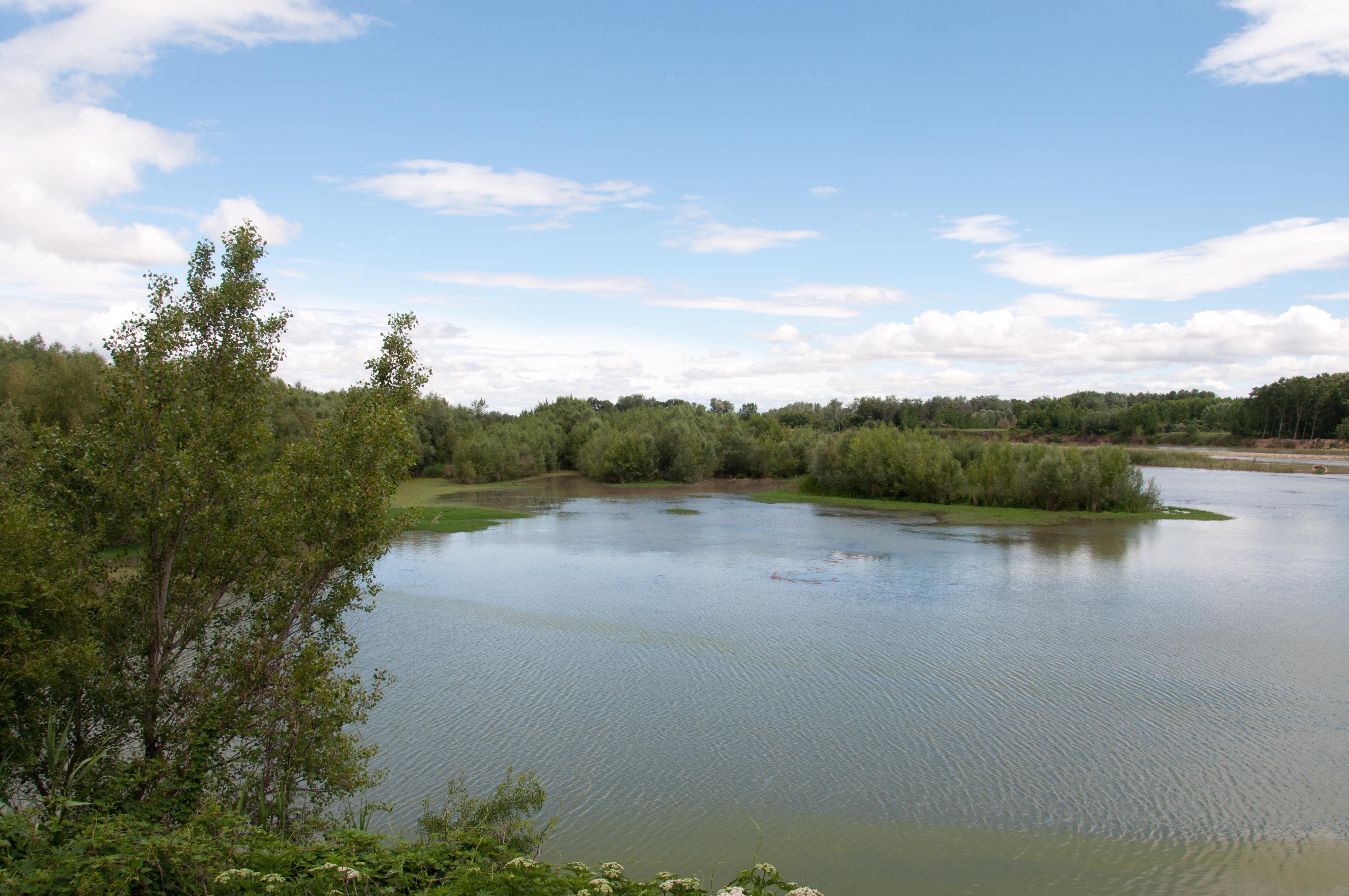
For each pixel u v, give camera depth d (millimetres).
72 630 12539
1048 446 71938
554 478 108938
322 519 14430
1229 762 17781
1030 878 13500
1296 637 27453
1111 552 45438
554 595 33969
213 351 14445
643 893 8234
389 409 15125
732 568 40531
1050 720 20125
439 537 51844
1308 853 14219
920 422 151500
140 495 13039
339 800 15922
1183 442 159000
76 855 8562
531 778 14906
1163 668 24062
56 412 50031
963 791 16547
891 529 56281
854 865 13859
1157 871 13680
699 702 21344
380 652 25656
